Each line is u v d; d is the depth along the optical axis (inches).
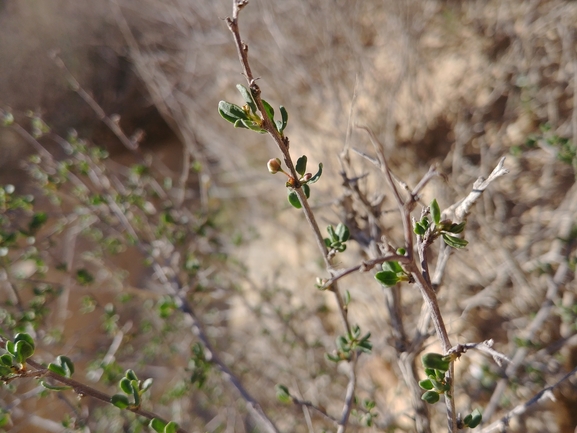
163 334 24.5
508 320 20.9
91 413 24.5
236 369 24.1
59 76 46.9
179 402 23.8
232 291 25.6
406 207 10.7
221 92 40.0
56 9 46.8
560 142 18.1
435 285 12.8
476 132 28.5
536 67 26.4
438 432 18.0
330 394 21.9
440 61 31.7
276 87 34.7
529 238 22.6
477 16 30.8
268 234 34.6
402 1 30.8
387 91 30.8
